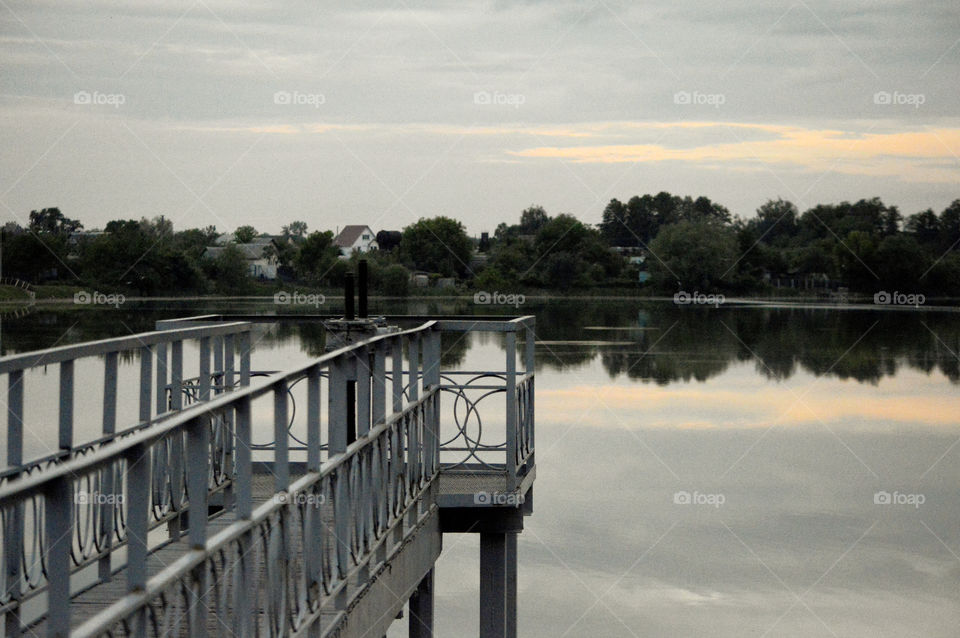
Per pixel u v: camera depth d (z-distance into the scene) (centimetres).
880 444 2416
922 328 5188
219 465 685
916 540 1645
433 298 5519
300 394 1636
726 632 1272
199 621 295
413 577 625
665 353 3956
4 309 3744
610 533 1645
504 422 1711
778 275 6850
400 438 581
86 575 604
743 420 2652
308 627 408
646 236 6981
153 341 564
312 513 405
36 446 1139
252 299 4500
